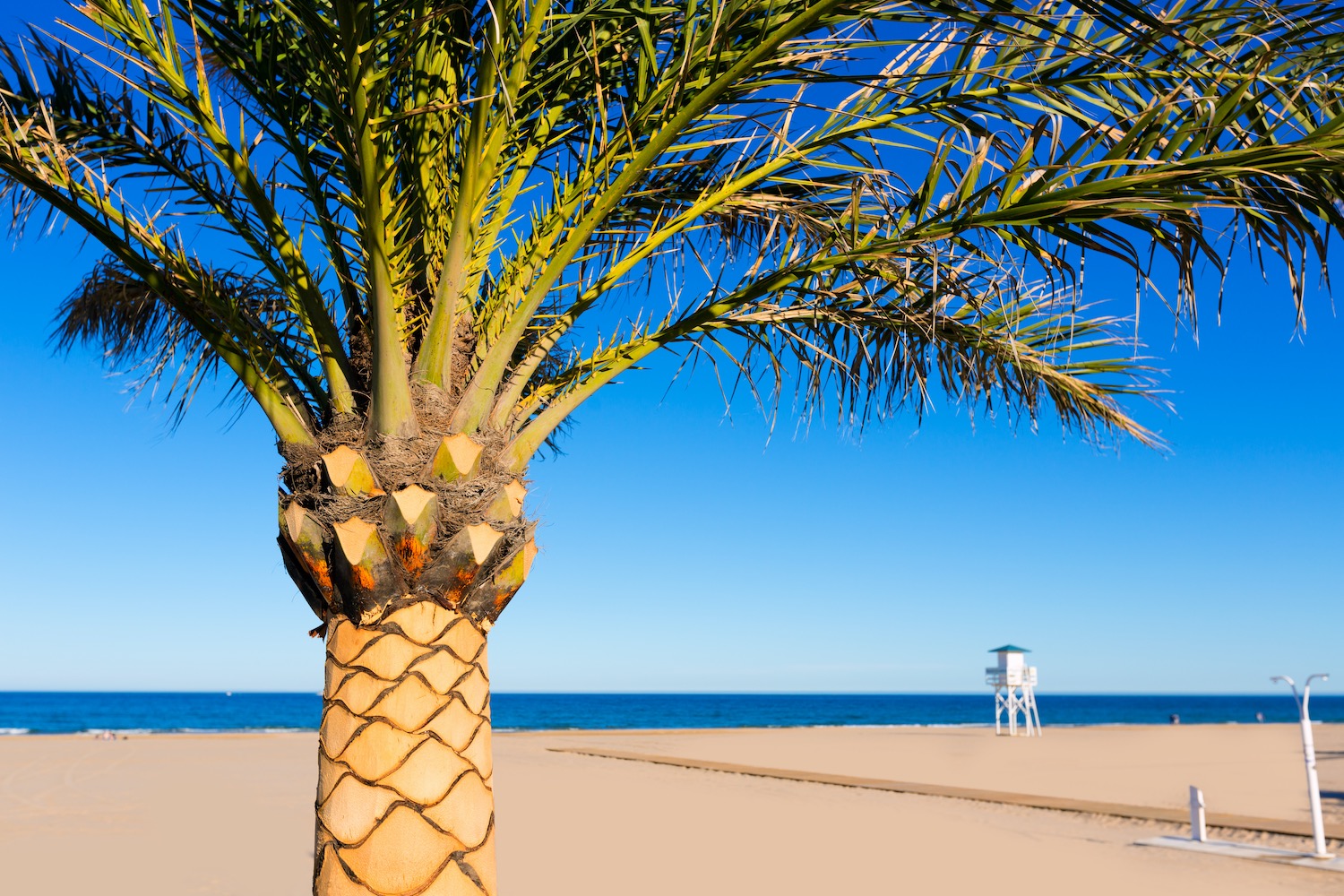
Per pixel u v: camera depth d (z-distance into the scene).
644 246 3.03
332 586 2.52
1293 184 2.12
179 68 2.71
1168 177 2.21
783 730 61.72
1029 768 28.61
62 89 3.11
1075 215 2.38
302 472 2.66
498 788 21.70
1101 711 140.62
